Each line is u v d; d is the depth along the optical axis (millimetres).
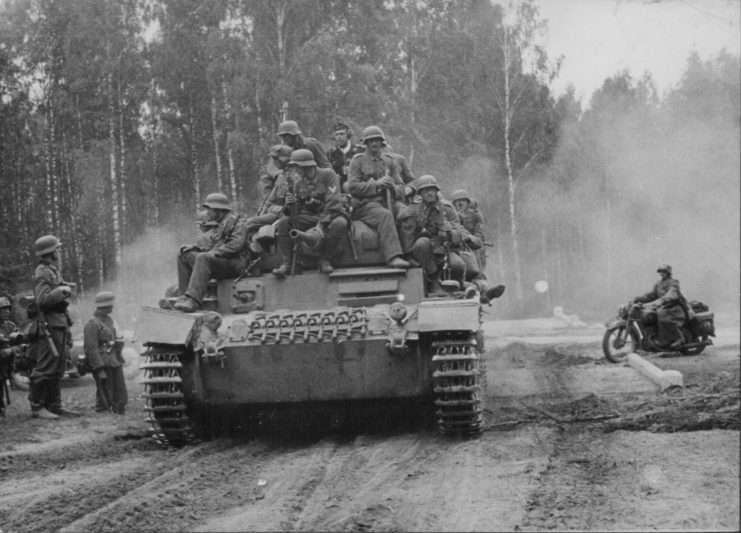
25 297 13867
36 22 20281
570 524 6438
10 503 8008
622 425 10250
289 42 20578
